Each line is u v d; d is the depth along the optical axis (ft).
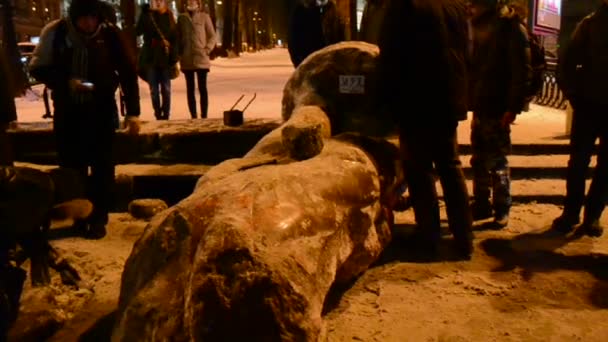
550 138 25.58
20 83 46.75
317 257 10.59
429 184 16.38
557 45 40.34
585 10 37.88
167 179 21.88
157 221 11.97
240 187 11.41
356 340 12.18
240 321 8.93
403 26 15.52
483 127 18.24
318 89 18.85
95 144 18.60
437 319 13.00
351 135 16.57
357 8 41.83
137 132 19.31
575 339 12.19
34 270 13.14
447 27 15.57
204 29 29.96
